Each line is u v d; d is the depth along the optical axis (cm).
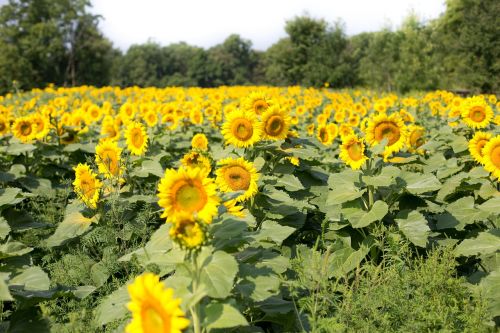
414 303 348
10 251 411
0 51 6712
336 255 471
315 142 606
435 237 561
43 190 691
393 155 602
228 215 333
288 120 541
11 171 742
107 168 549
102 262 482
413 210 502
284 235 385
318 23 5628
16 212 562
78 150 872
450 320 343
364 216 469
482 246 450
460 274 514
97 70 7631
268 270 343
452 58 3406
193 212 295
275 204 505
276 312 354
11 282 384
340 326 319
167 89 2886
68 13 7200
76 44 7438
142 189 646
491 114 773
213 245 309
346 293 361
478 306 349
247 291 325
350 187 502
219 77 13588
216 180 438
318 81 4978
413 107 1609
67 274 471
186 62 14775
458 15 4203
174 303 225
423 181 516
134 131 656
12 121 947
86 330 361
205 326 276
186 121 1119
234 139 529
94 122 1227
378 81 4044
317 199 565
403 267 420
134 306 239
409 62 3784
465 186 582
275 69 5897
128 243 533
